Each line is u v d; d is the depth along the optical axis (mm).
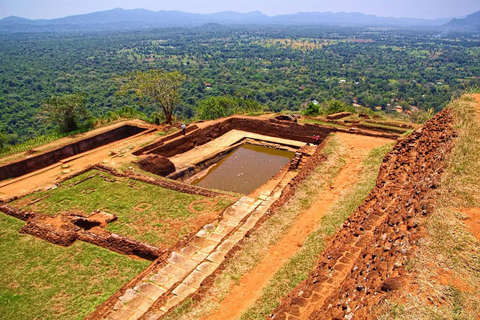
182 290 13227
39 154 28438
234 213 19688
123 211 20719
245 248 14406
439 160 11578
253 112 45188
